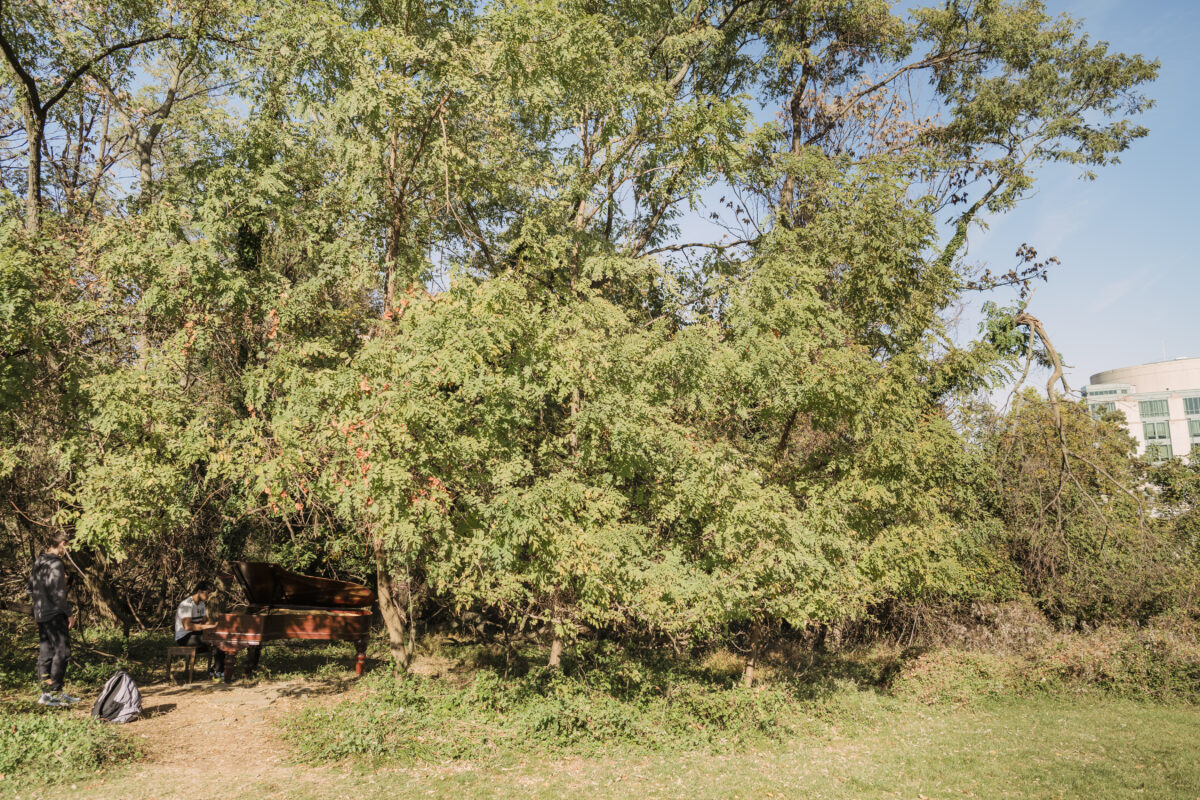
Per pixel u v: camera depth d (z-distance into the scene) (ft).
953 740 33.96
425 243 48.93
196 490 41.91
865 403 39.01
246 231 44.32
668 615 34.65
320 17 39.27
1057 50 70.59
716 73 69.82
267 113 46.06
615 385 38.29
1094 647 46.80
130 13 47.93
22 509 39.83
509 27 41.09
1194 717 39.01
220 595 55.01
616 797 24.26
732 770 28.43
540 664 50.16
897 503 42.52
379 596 43.29
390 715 30.76
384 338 38.32
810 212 61.16
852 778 27.48
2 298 31.12
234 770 24.49
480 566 33.86
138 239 36.55
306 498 37.42
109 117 63.05
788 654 58.95
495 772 26.45
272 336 38.11
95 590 51.34
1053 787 26.50
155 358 35.50
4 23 43.78
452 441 32.86
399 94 39.52
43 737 23.94
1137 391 359.66
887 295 49.55
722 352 39.37
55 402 35.40
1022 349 68.03
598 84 47.16
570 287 49.52
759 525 35.37
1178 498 67.97
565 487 34.63
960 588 54.03
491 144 47.62
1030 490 59.16
